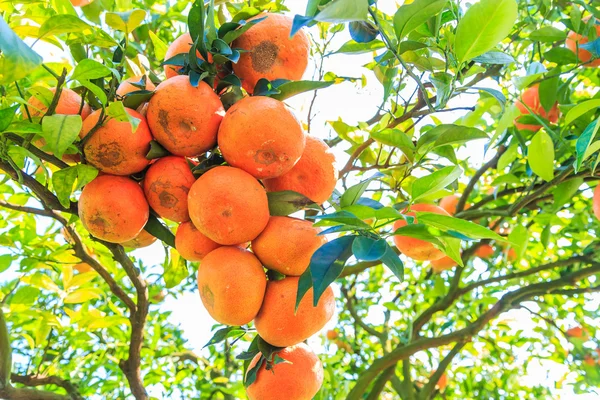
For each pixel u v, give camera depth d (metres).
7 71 0.36
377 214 0.45
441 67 0.69
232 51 0.49
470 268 1.30
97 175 0.50
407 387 1.28
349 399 1.11
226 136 0.47
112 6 0.77
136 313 0.74
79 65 0.45
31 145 0.50
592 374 1.31
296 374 0.53
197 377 1.52
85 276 0.93
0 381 0.75
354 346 1.73
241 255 0.48
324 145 0.53
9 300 0.94
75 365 1.26
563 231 1.27
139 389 0.77
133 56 0.62
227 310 0.47
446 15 0.66
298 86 0.50
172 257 0.66
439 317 1.66
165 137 0.48
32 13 0.65
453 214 0.99
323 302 0.49
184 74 0.50
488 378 1.65
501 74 0.86
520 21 0.90
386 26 0.70
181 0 1.02
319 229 0.50
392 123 0.69
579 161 0.54
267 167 0.47
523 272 1.16
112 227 0.49
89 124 0.47
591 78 1.12
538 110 0.83
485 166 1.09
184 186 0.48
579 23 0.78
